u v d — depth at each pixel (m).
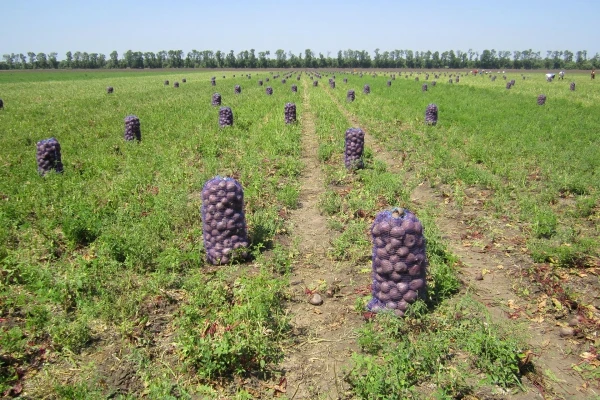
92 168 12.28
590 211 8.94
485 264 6.98
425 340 4.88
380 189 10.06
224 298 5.81
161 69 126.94
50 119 21.97
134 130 16.11
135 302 5.76
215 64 138.38
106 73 98.00
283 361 4.89
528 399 4.30
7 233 7.72
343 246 7.29
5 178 11.30
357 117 23.19
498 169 11.72
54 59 131.25
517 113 22.70
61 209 8.87
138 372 4.68
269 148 14.29
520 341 4.85
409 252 5.23
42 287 5.99
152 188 10.60
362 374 4.52
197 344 4.78
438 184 10.97
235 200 6.89
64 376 4.67
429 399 4.21
